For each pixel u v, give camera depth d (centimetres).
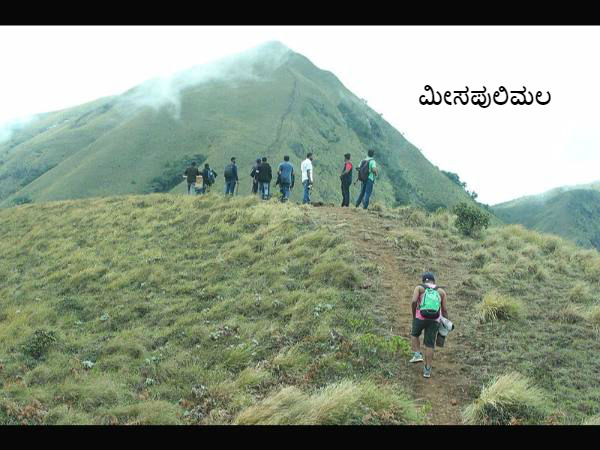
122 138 19250
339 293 1266
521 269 1459
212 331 1202
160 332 1241
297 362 991
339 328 1101
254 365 1020
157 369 1055
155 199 2475
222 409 874
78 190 16975
